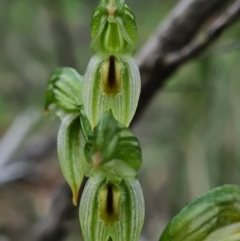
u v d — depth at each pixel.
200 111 0.28
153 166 0.31
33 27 0.44
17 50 0.45
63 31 0.33
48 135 0.36
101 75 0.15
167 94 0.36
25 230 0.34
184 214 0.16
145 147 0.33
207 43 0.20
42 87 0.44
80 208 0.15
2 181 0.27
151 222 0.32
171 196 0.30
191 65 0.27
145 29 0.42
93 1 0.42
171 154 0.30
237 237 0.15
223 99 0.26
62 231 0.23
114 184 0.15
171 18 0.21
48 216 0.23
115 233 0.15
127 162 0.15
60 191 0.23
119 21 0.15
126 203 0.15
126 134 0.15
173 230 0.16
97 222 0.15
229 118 0.26
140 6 0.43
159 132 0.31
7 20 0.44
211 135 0.27
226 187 0.16
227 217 0.15
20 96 0.45
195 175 0.27
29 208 0.35
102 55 0.15
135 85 0.15
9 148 0.28
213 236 0.15
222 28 0.20
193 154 0.28
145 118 0.38
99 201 0.15
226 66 0.26
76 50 0.45
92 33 0.15
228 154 0.27
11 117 0.44
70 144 0.17
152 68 0.21
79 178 0.17
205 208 0.15
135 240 0.15
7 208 0.35
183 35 0.21
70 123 0.17
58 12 0.33
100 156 0.14
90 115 0.15
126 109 0.15
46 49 0.45
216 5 0.21
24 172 0.28
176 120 0.30
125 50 0.15
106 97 0.15
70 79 0.17
